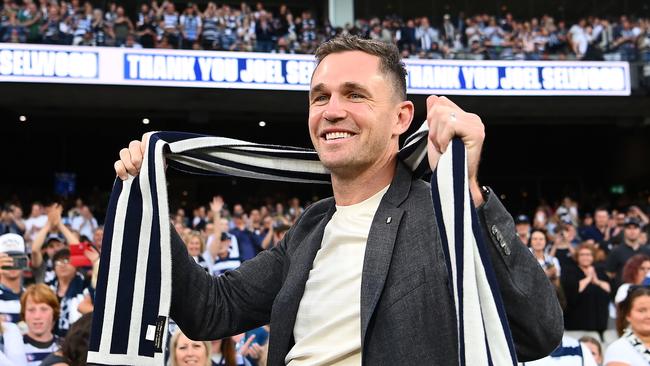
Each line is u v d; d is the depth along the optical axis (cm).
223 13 1452
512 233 130
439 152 133
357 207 150
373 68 146
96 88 1288
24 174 1847
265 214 1198
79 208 1188
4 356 362
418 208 142
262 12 1473
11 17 1209
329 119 145
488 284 122
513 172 2047
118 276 152
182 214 1201
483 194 131
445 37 1534
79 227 1166
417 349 129
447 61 1333
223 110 1451
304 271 150
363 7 1780
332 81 146
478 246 124
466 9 1800
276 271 170
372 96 145
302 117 1539
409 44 1514
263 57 1294
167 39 1284
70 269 495
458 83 1334
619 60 1373
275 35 1448
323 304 143
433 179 128
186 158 170
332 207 159
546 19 1597
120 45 1259
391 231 140
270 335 152
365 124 144
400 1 1791
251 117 1516
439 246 134
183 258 160
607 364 353
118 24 1276
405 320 131
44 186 1864
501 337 119
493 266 128
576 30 1474
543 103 1428
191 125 1720
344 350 137
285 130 1767
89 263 502
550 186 2052
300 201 1841
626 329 359
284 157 174
